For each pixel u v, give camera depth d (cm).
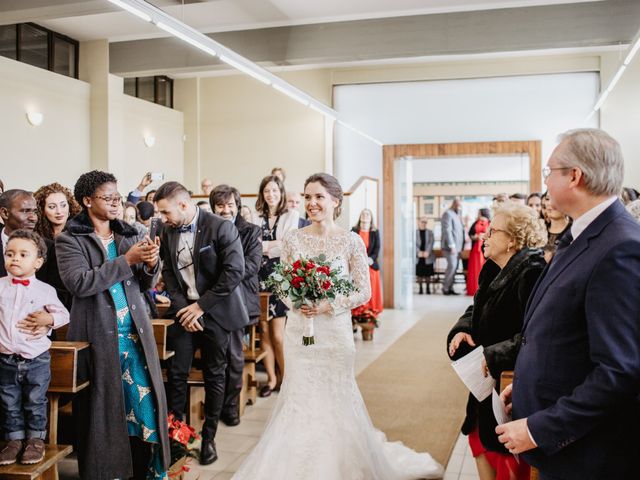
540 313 186
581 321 176
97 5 754
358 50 907
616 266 167
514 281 274
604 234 175
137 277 323
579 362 176
